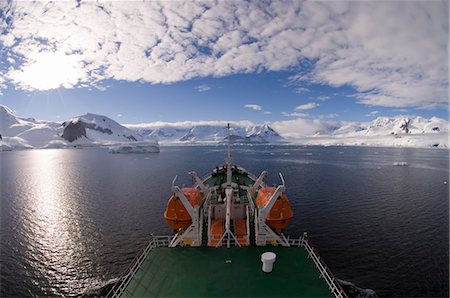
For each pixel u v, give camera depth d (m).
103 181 102.94
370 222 50.81
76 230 49.16
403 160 189.38
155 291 15.16
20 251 41.00
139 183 96.44
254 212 23.44
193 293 14.89
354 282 31.52
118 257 38.47
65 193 81.94
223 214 24.80
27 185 98.25
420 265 34.94
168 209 21.44
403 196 72.19
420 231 46.19
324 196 72.19
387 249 39.44
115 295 15.05
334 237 43.84
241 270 16.95
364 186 87.00
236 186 29.81
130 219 54.34
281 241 20.34
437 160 188.75
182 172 124.94
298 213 56.66
